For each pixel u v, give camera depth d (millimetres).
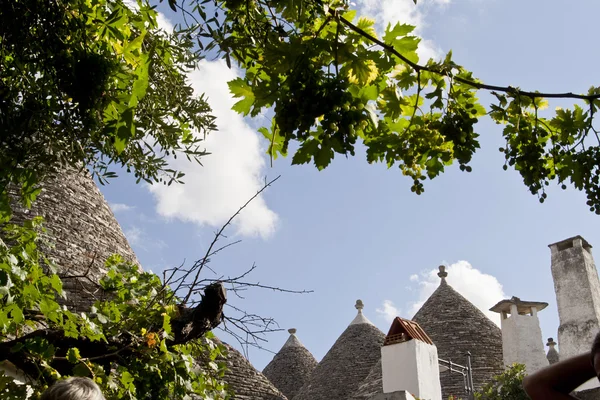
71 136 4035
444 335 19703
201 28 3350
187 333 5375
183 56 4938
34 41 3863
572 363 2551
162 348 5105
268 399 12609
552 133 3484
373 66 3238
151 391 5312
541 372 2584
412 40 3195
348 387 20875
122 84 3893
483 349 19094
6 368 5371
